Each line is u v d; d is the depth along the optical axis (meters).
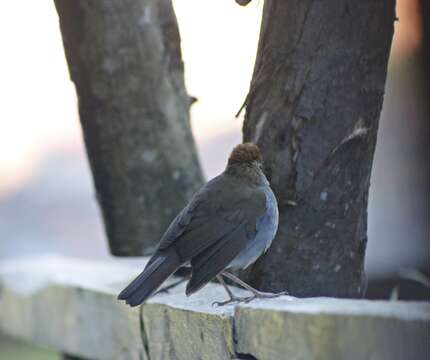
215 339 7.65
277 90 8.25
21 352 16.19
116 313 9.49
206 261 7.88
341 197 8.18
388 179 15.07
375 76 8.00
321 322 6.41
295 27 8.05
